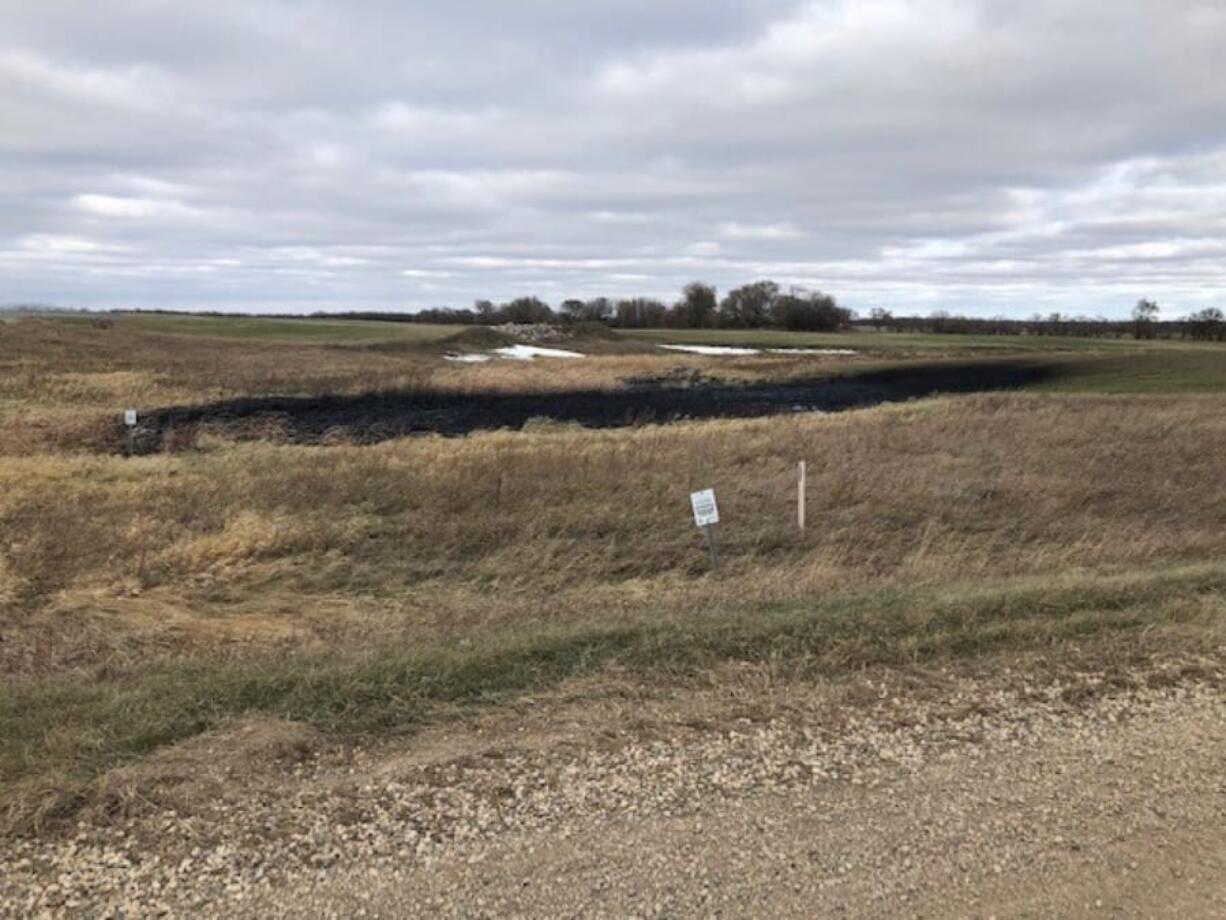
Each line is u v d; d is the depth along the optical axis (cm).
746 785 373
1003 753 403
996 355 6288
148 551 1110
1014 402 2623
